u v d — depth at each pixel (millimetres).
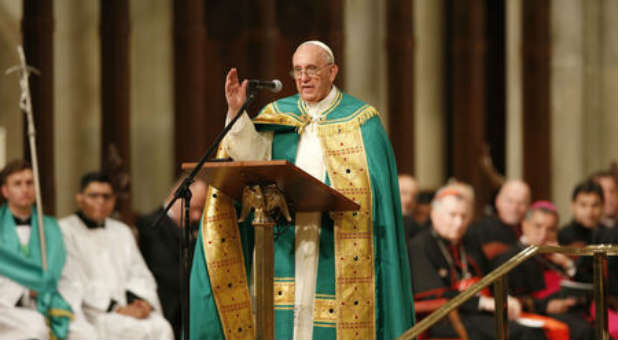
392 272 16891
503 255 30375
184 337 15938
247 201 15234
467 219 28797
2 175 26828
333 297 17031
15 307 25656
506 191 35375
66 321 26031
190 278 17641
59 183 48375
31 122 27328
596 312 18641
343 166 17203
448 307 16156
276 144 17656
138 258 29578
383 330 16891
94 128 49250
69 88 48875
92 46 49500
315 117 17594
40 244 26875
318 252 17219
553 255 30375
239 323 17297
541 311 29391
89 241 28547
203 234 17516
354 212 17000
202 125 49500
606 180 37281
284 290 17172
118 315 27281
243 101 15664
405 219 32781
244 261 17625
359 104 17781
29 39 43094
